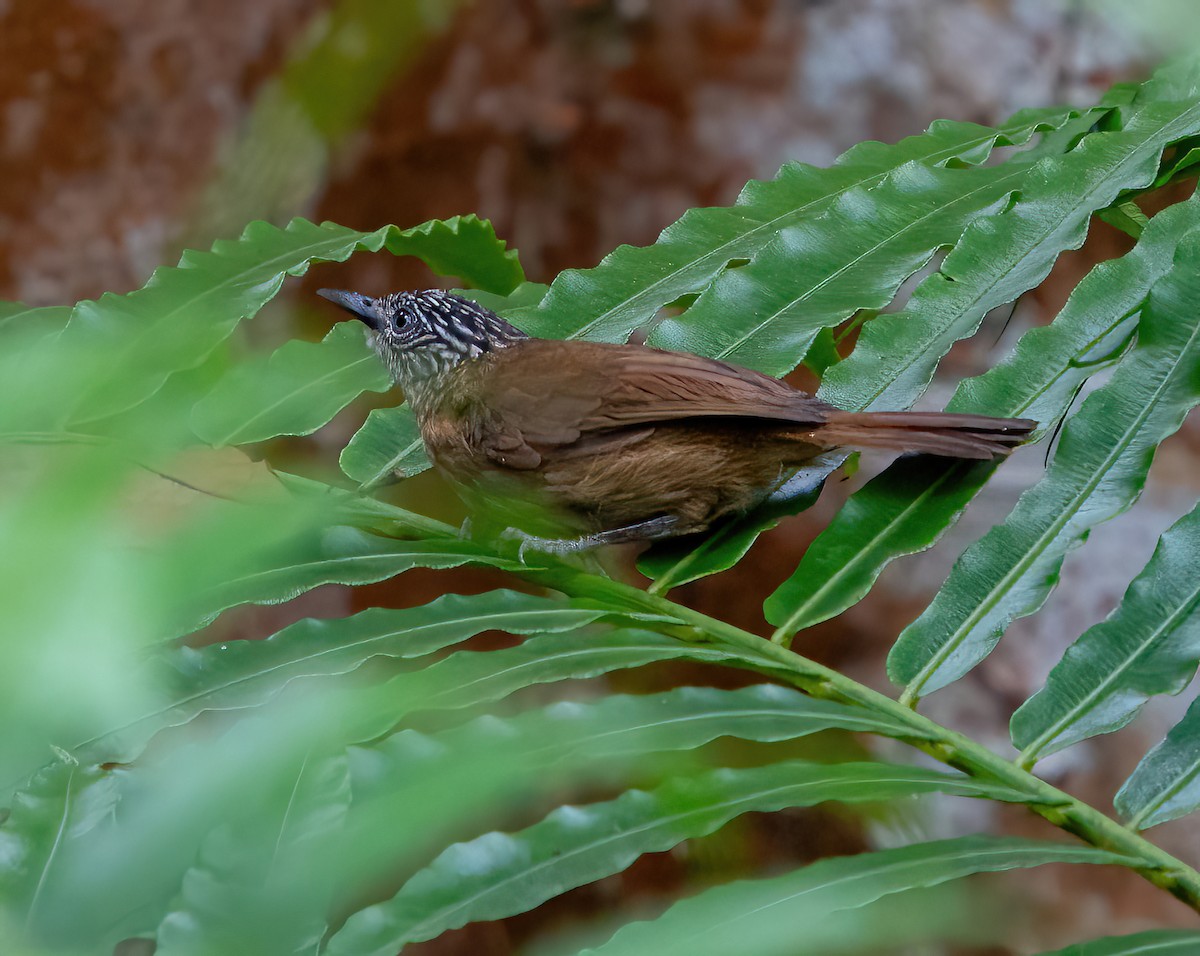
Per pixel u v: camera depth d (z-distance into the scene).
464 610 4.37
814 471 5.91
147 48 11.58
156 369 3.90
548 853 3.29
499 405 6.00
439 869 3.25
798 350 5.75
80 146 11.86
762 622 11.11
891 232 6.02
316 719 1.80
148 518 1.53
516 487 6.13
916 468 5.07
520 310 6.28
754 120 11.69
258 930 2.15
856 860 3.22
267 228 5.98
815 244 6.02
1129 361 4.84
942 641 4.45
